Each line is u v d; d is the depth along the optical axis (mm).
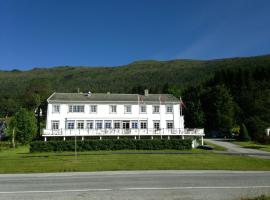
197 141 65375
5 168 28062
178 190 16516
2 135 87500
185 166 29906
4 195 15281
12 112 147750
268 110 89625
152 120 66438
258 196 14500
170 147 55656
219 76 142500
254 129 83375
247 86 122500
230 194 15461
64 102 64188
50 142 53000
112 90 194125
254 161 36062
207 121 102250
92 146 53969
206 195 15203
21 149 61031
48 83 130875
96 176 22375
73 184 18594
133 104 66375
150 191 16250
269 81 126062
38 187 17562
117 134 61688
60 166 29438
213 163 33438
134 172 25000
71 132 60562
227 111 99062
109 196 14977
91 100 65250
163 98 68688
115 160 34312
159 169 27516
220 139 81938
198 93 112062
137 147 55250
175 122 66938
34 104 119500
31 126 69875
